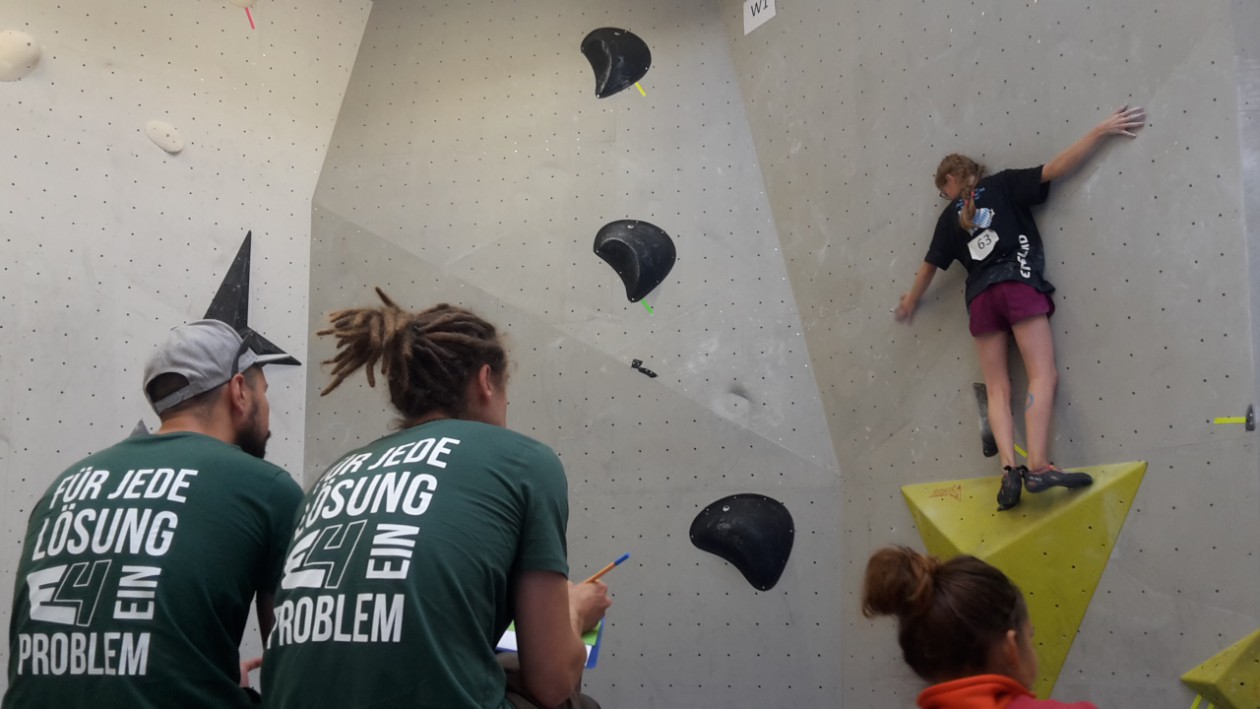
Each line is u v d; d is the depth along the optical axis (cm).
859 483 379
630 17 462
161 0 439
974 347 334
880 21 382
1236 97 264
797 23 417
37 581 171
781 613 386
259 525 180
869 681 363
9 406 374
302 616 142
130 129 420
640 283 426
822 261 401
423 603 137
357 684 134
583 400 424
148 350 410
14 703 169
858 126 388
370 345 166
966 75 347
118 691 163
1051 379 302
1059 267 307
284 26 473
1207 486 261
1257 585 248
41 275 389
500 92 468
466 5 483
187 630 168
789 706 378
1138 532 277
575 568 411
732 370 412
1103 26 303
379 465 152
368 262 457
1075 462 297
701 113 444
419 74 479
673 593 398
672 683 391
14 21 398
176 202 428
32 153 395
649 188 438
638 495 411
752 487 399
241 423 201
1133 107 290
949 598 138
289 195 461
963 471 335
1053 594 297
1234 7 268
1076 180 304
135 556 169
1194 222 271
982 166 337
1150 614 272
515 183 454
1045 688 298
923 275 342
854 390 384
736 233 428
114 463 181
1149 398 278
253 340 436
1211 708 257
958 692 132
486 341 170
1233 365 259
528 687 146
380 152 471
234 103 453
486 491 147
